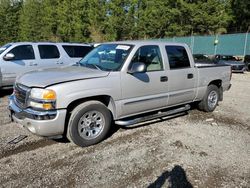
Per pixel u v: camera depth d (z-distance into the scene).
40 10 52.19
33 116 4.07
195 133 5.32
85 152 4.40
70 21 45.31
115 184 3.51
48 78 4.31
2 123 5.69
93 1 41.12
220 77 6.90
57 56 9.59
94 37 41.69
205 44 26.14
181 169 3.90
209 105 6.76
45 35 50.50
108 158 4.20
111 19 40.25
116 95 4.73
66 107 4.19
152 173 3.79
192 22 33.09
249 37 21.30
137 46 5.07
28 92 4.20
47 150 4.45
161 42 5.61
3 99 8.16
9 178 3.60
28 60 8.93
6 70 8.48
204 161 4.15
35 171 3.79
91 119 4.55
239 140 5.01
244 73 17.11
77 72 4.61
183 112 6.77
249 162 4.15
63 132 4.30
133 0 39.72
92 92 4.41
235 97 8.92
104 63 5.11
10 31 55.31
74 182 3.54
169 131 5.40
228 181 3.62
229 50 23.38
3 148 4.48
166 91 5.56
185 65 6.00
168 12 34.59
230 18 33.47
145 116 5.42
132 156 4.28
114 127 5.54
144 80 5.09
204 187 3.48
